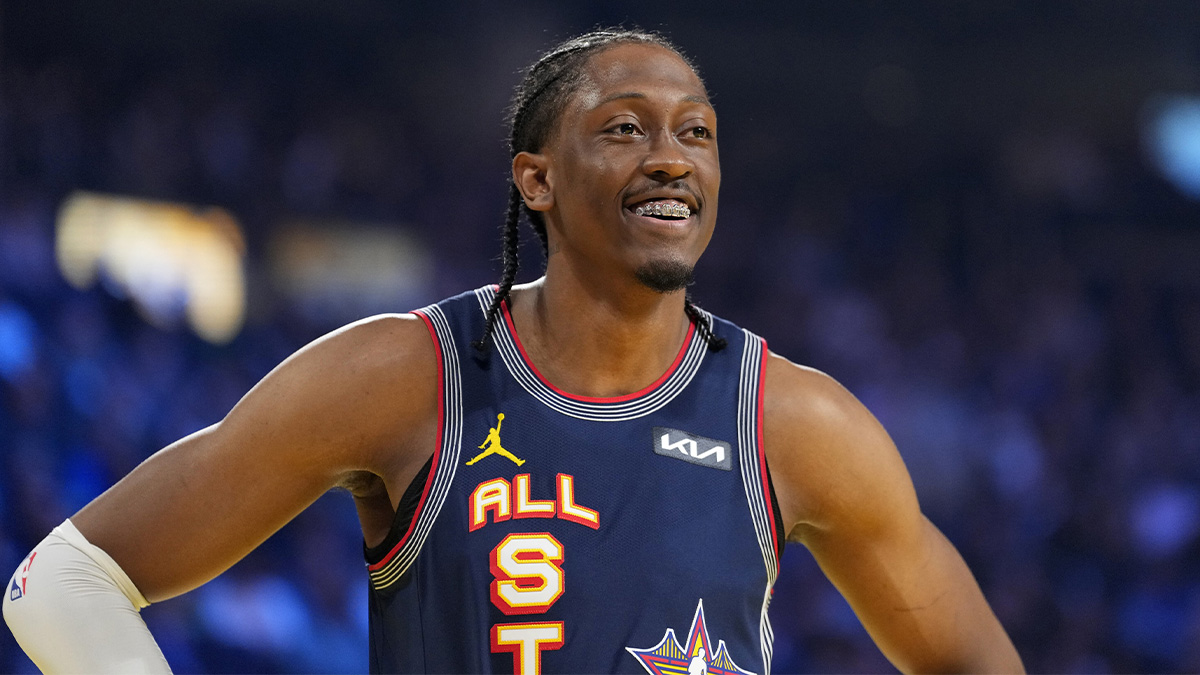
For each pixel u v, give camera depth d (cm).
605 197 626
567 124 651
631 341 646
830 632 2942
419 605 606
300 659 2500
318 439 620
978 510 3756
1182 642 3256
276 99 3975
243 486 617
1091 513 3725
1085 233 4884
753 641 632
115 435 2698
